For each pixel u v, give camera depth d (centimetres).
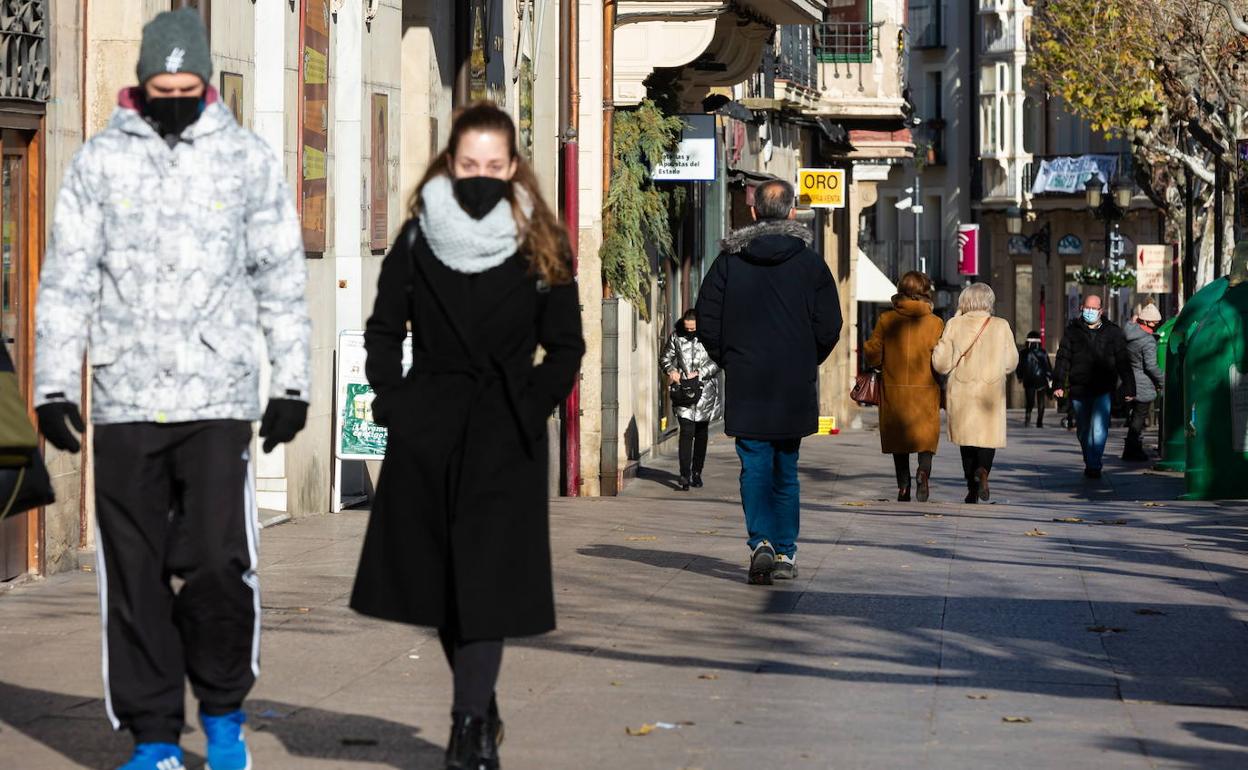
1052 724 1803
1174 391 5800
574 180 4859
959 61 18500
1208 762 1652
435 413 1466
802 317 2747
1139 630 2358
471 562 1446
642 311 5125
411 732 1695
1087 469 5569
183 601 1459
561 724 1759
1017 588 2716
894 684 1997
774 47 8906
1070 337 5581
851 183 10838
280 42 3459
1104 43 11438
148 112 1458
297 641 2150
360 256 3938
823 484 5353
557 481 4781
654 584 2730
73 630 2197
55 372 1414
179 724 1470
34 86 2656
